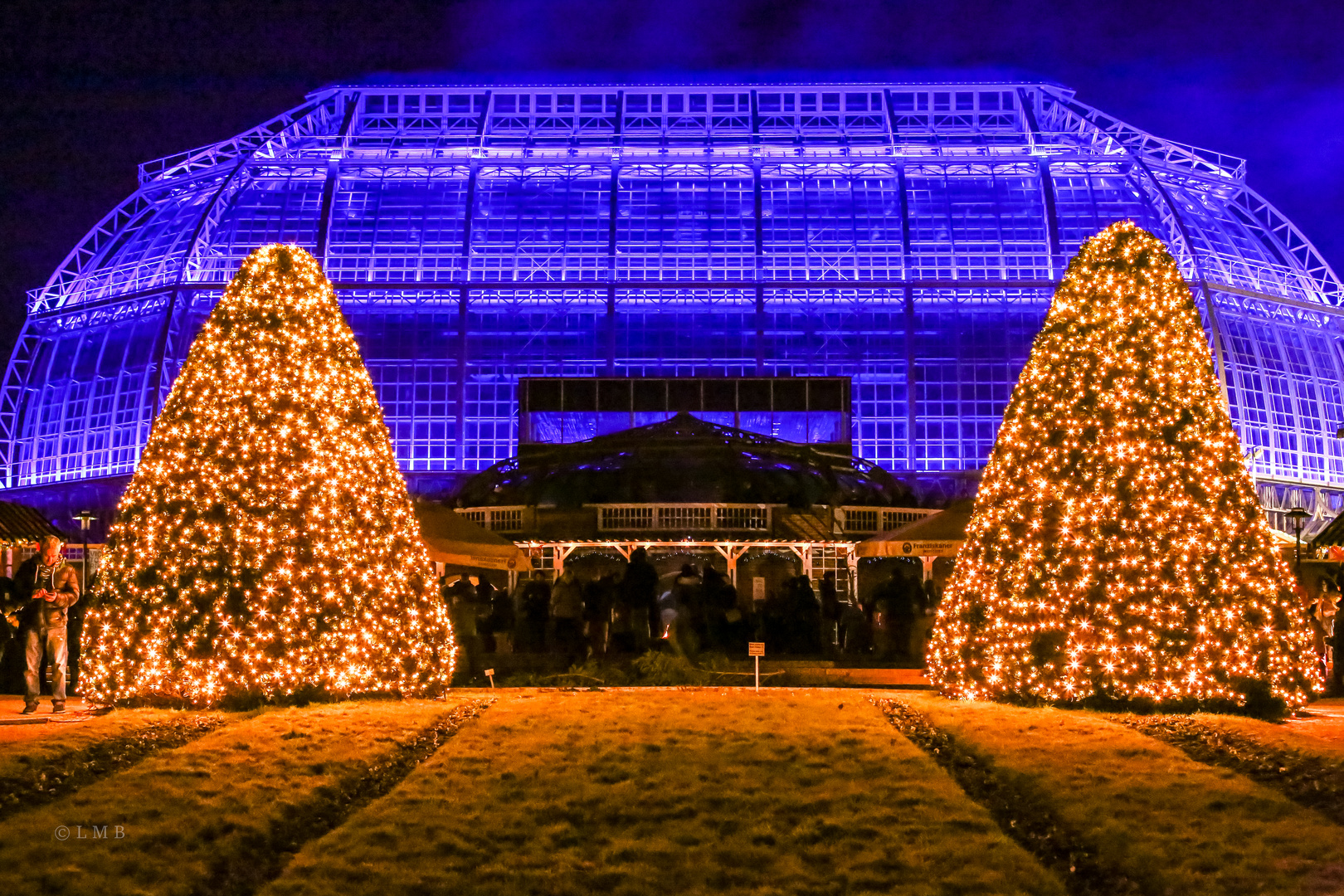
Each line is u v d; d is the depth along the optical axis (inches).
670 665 1236.5
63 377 3196.4
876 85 3599.9
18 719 888.3
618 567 1809.8
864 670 1258.0
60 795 682.8
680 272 3122.5
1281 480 2997.0
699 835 646.5
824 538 1803.6
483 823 660.1
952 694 996.6
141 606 965.2
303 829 657.0
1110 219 3181.6
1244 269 3179.1
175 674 938.1
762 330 3051.2
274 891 576.4
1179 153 3422.7
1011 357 3046.3
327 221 3132.4
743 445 2046.0
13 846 597.0
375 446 1069.8
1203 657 911.0
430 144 3528.5
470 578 1451.8
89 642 982.4
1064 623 936.9
